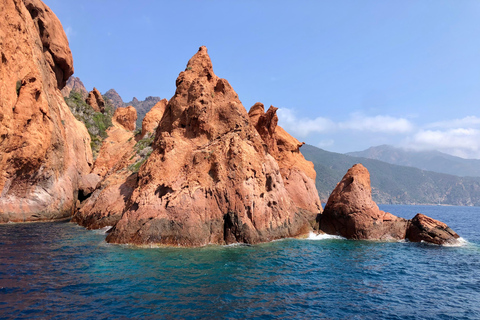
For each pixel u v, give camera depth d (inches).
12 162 1306.6
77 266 681.0
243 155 1095.0
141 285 580.7
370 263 836.6
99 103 3110.2
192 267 709.3
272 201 1136.8
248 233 1000.9
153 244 912.9
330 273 728.3
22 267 651.5
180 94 1294.3
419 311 530.3
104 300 505.0
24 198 1398.9
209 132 1186.0
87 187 1738.4
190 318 458.6
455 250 1043.3
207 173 1055.0
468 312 531.8
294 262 805.9
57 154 1579.7
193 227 944.3
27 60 1425.9
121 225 956.0
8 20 1322.6
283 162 1455.5
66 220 1499.8
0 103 1211.9
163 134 1170.0
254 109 1593.3
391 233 1205.7
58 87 2081.7
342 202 1235.2
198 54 1416.1
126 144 1926.7
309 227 1248.2
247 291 579.5
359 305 545.6
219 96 1295.5
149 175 1051.3
